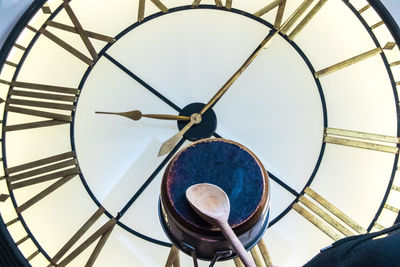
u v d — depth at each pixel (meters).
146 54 2.39
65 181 2.21
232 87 2.45
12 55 2.04
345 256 0.64
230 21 2.37
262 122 2.43
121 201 2.32
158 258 2.29
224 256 0.82
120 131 2.38
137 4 2.28
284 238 2.31
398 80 2.11
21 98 2.14
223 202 0.77
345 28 2.21
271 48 2.39
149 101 2.39
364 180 2.29
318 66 2.35
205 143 0.90
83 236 2.22
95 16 2.23
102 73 2.34
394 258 0.53
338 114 2.34
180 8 2.29
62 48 2.22
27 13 2.02
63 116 2.23
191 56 2.44
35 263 2.02
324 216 2.25
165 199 0.81
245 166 0.86
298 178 2.37
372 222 2.16
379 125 2.22
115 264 2.24
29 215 2.15
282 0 2.25
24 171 2.14
